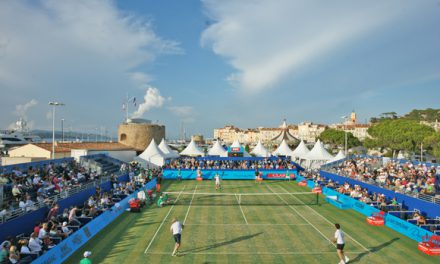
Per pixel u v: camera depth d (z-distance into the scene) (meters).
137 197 29.89
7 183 25.75
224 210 27.75
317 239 19.80
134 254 17.16
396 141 76.44
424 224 20.80
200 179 47.03
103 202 25.12
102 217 22.62
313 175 43.75
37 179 28.12
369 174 37.22
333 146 126.44
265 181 46.44
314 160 54.81
